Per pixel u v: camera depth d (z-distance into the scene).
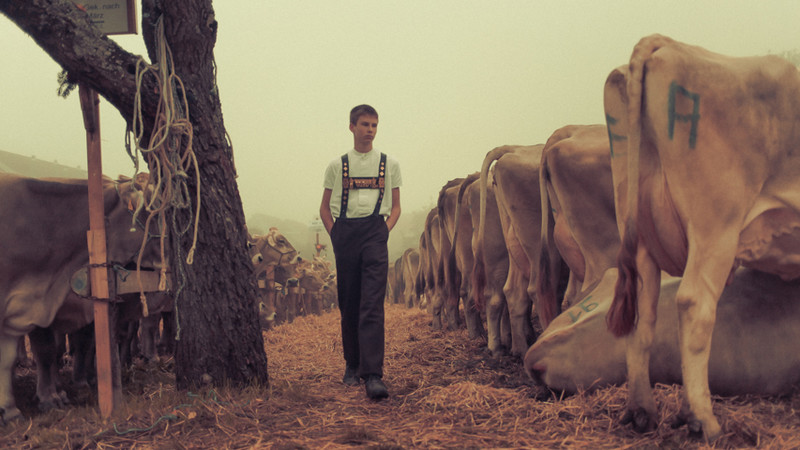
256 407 3.47
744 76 2.70
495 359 5.45
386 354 5.92
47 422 3.57
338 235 4.06
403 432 2.86
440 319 8.49
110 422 3.22
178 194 3.64
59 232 4.17
